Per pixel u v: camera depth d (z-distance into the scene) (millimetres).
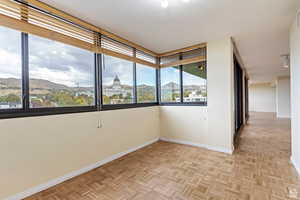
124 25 2562
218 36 3043
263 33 2904
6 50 1753
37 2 1886
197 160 2781
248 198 1723
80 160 2367
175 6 2035
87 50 2525
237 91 5004
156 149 3441
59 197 1807
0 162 1647
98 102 2688
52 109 2121
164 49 3836
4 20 1655
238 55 4379
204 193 1829
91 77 2633
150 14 2229
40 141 1947
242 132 4977
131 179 2174
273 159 2771
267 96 12180
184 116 3779
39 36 1938
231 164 2590
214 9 2109
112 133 2893
